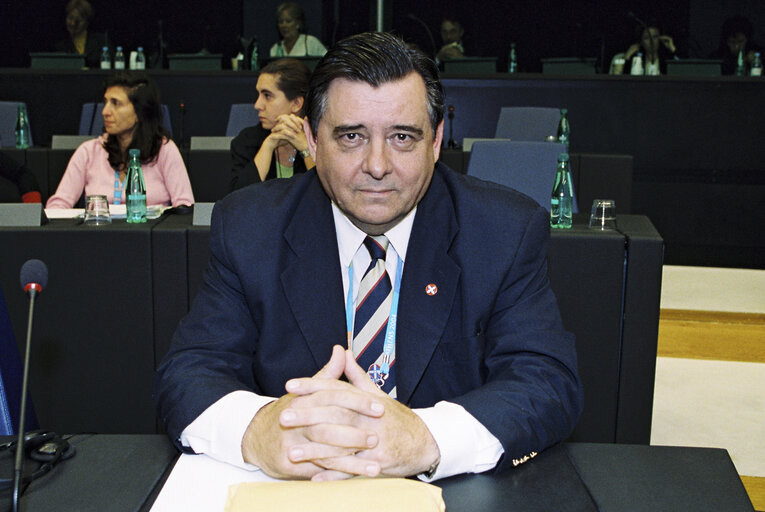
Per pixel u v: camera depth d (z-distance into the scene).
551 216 2.55
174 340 1.23
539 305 1.22
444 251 1.21
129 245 2.31
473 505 0.89
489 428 1.00
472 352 1.19
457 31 7.60
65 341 2.33
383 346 1.22
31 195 3.43
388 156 1.07
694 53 7.26
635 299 2.29
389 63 1.05
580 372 2.33
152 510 0.87
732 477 0.95
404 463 0.95
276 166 3.10
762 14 7.00
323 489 0.86
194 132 6.07
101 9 7.73
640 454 1.02
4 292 2.30
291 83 3.16
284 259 1.23
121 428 2.38
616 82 5.67
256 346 1.25
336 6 7.61
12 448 0.98
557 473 0.97
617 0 7.57
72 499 0.89
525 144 3.29
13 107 5.54
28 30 7.55
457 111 5.93
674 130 5.64
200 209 2.39
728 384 3.27
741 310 4.39
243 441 0.98
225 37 7.83
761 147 5.55
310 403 0.96
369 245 1.24
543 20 7.80
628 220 2.58
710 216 5.66
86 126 5.25
